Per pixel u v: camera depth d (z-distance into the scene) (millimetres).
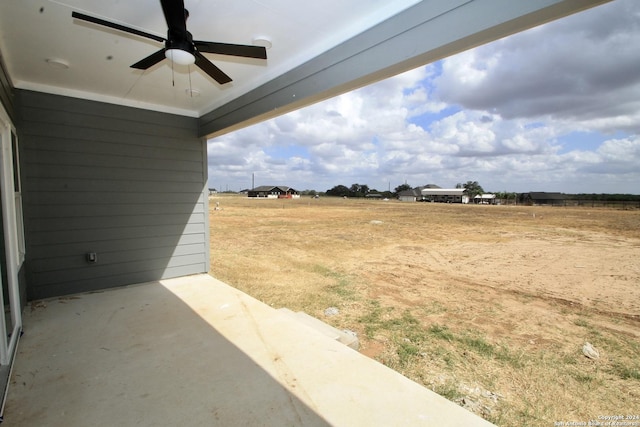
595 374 2680
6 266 2547
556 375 2656
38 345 2553
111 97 3998
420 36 1892
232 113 3838
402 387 2006
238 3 2004
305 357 2383
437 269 6531
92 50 2666
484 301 4566
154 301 3641
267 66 3037
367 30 2203
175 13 1745
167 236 4602
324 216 19438
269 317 3168
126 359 2344
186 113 4648
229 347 2537
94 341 2629
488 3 1590
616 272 6285
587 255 7941
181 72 3160
